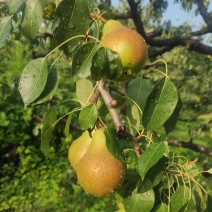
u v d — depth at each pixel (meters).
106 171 0.30
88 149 0.31
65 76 1.48
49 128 0.34
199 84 1.14
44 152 0.34
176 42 0.79
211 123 0.92
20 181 1.42
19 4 0.32
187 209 0.33
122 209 0.37
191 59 1.09
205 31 0.82
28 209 1.26
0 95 1.02
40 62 0.31
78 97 0.40
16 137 1.54
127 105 0.40
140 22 0.72
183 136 1.84
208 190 0.81
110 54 0.29
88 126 0.31
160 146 0.30
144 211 0.33
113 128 0.30
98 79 0.29
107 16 0.34
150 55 0.82
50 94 0.31
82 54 0.29
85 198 1.24
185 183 0.36
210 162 1.07
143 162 0.30
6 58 1.50
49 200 1.29
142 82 0.39
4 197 1.33
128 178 0.33
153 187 0.34
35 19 0.32
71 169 0.92
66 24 0.31
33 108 1.10
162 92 0.31
